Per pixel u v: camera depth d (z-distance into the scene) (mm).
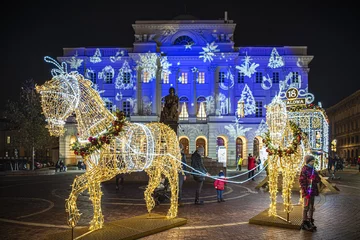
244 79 55906
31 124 40625
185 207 14070
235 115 54469
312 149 22734
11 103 41531
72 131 53312
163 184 15508
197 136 54125
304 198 10227
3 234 9742
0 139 68062
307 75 55875
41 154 64500
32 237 9422
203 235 9617
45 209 13602
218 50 54312
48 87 8703
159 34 55094
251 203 15117
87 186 9398
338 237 9414
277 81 55969
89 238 8773
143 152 10641
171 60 54625
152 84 54094
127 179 23875
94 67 56125
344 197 16922
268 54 56125
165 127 11883
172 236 9523
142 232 9398
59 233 9312
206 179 24828
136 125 10672
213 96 54312
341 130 84250
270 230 10156
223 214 12578
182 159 15297
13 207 14086
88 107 9422
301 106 22547
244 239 9227
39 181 26938
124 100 55781
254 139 54812
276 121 11922
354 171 42281
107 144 9477
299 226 10242
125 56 55812
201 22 54719
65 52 55969
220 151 46250
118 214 12570
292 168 12664
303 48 56125
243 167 50438
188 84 55406
